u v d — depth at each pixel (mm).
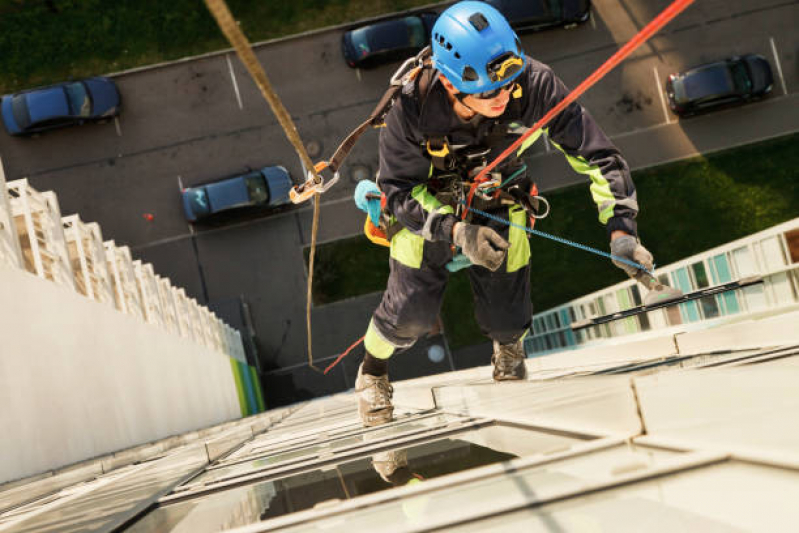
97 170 21812
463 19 2047
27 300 5488
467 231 2195
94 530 1090
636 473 776
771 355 1456
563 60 22688
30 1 22688
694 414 872
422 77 2193
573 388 1248
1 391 4652
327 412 6051
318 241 21469
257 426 5293
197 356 13695
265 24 22672
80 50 22531
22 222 8281
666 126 22516
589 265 21266
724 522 576
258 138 22188
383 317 2744
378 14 22984
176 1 22859
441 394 2656
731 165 22266
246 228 21578
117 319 8320
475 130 2262
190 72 22453
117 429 7305
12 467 4574
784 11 23172
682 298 1961
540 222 21531
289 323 21188
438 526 755
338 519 903
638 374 1046
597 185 2174
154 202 21766
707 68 21766
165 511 1375
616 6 22953
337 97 22312
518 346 3045
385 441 1829
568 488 776
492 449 1292
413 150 2318
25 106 21078
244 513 1144
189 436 7035
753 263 5438
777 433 717
